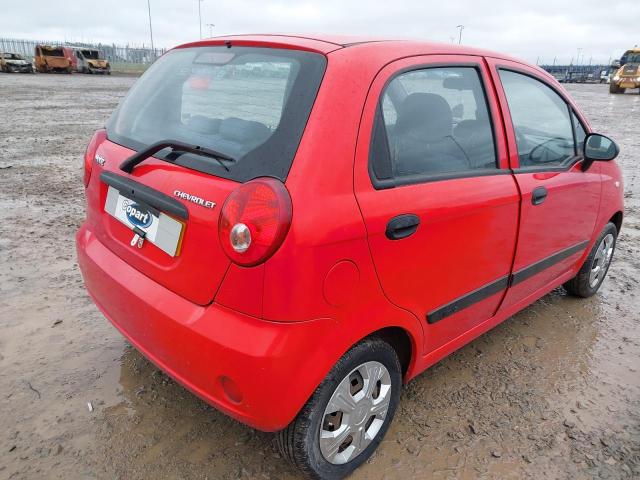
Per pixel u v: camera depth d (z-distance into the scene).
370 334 2.22
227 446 2.48
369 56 2.15
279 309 1.80
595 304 4.09
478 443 2.57
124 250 2.35
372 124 2.05
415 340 2.37
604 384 3.08
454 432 2.63
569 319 3.83
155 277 2.16
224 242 1.82
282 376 1.84
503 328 3.67
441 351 2.65
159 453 2.42
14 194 6.56
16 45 62.44
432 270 2.32
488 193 2.53
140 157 2.19
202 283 1.96
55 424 2.56
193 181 2.00
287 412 1.91
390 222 2.04
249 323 1.85
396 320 2.21
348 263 1.92
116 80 35.38
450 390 2.96
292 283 1.78
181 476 2.30
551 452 2.53
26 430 2.52
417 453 2.48
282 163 1.86
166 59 2.78
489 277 2.72
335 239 1.85
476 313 2.78
